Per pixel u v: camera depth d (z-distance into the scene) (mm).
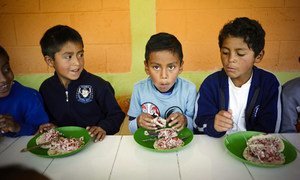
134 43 2363
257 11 2236
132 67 2428
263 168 881
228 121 1070
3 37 2348
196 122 1300
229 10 2244
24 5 2275
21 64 2418
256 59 1235
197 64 2385
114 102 1515
